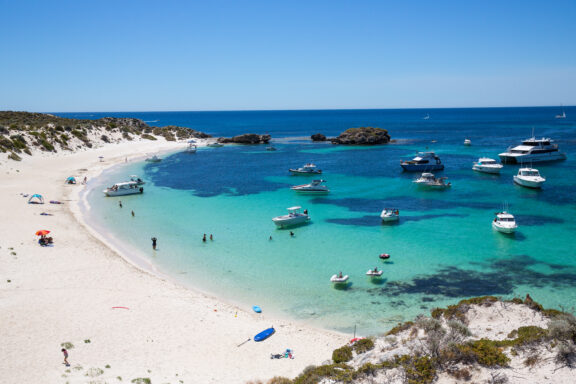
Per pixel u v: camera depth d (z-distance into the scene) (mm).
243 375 20500
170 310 27266
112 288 30000
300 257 38062
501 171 81062
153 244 40281
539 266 34938
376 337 23297
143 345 22625
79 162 91312
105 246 39938
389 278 33281
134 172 86188
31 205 52812
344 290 31266
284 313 27953
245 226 47969
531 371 15383
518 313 21453
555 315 20469
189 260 37375
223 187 71375
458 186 68125
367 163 96000
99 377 18984
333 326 26266
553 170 79062
